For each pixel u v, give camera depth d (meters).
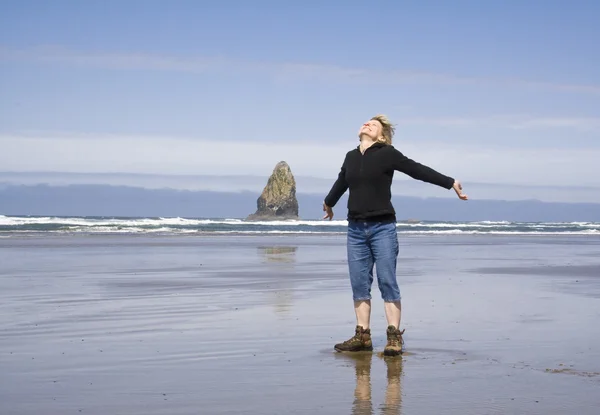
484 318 6.99
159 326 6.41
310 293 9.41
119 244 24.34
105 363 4.64
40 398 3.64
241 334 5.95
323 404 3.53
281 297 8.91
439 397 3.69
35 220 44.88
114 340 5.61
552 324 6.57
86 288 10.05
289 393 3.78
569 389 3.88
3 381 4.07
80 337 5.76
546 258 18.69
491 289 10.03
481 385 3.98
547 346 5.37
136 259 16.77
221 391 3.82
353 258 5.50
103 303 8.25
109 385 3.96
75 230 38.50
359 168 5.55
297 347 5.33
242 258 17.44
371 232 5.43
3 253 18.78
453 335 5.92
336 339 5.71
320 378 4.18
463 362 4.71
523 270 14.02
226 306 7.96
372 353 5.13
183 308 7.77
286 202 98.38
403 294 9.30
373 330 6.39
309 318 6.97
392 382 4.07
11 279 11.41
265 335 5.89
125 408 3.44
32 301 8.45
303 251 21.00
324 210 6.02
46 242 24.97
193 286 10.38
